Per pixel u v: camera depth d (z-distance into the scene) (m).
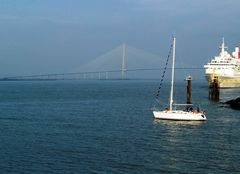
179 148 45.75
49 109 95.38
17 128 61.66
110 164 38.00
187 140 50.97
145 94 160.88
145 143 48.59
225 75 180.00
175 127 62.44
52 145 46.81
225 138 52.66
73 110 92.75
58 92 179.25
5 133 56.31
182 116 69.50
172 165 38.03
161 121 69.44
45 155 41.28
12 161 38.78
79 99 130.25
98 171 35.72
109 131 58.47
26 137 52.72
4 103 112.88
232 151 44.34
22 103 113.00
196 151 44.19
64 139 51.16
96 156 41.03
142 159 40.03
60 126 64.19
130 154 42.19
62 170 35.94
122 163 38.41
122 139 51.31
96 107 100.56
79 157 40.53
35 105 106.56
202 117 69.19
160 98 133.00
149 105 105.88
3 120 72.56
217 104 105.12
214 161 39.72
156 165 37.94
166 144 48.06
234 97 132.88
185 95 150.25
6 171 35.53
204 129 60.47
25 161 38.81
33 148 44.91
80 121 71.12
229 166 37.94
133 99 129.75
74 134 55.47
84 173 35.12
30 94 160.88
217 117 75.94
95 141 49.72
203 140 51.12
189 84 84.44
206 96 141.62
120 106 103.31
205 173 35.72
